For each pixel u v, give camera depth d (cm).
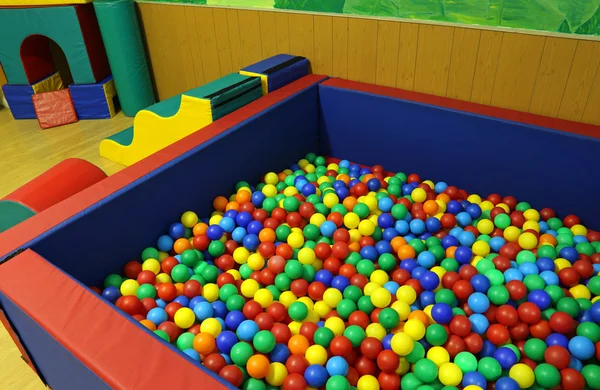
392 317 185
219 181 271
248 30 349
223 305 212
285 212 261
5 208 232
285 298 211
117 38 396
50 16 398
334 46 316
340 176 302
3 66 427
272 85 310
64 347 140
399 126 298
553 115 258
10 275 166
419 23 275
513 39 250
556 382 164
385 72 305
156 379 126
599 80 237
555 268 214
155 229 242
